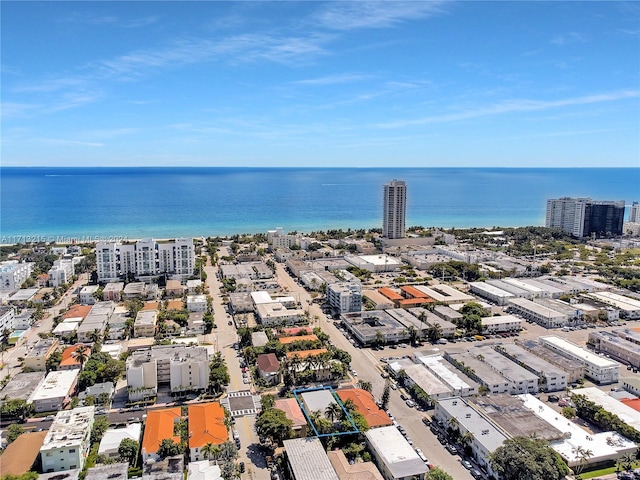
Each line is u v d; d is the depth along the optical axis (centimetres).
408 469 16812
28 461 16900
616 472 17362
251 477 16975
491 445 17550
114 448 17900
